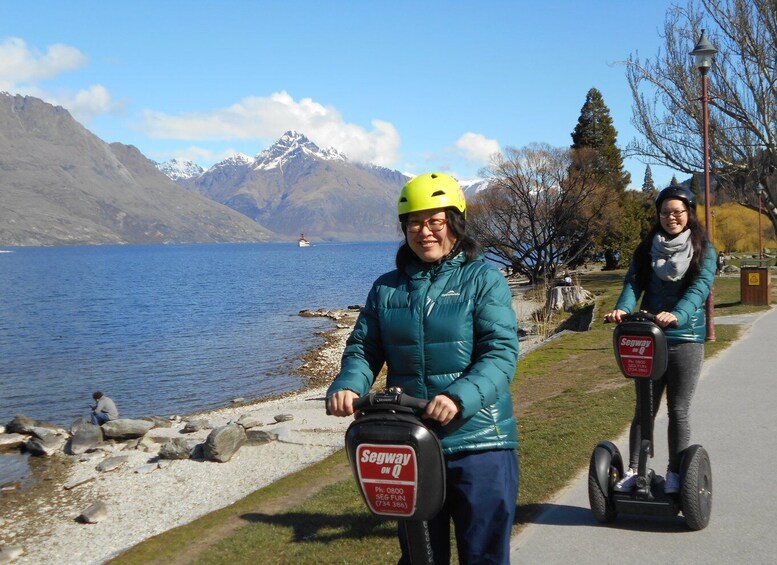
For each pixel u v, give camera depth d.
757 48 27.97
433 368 3.23
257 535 6.79
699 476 4.94
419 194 3.31
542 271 50.62
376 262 171.38
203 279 105.12
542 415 10.01
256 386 26.52
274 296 71.12
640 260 5.34
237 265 160.25
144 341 39.50
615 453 5.31
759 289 21.62
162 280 103.38
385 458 2.80
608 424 8.44
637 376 4.91
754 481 5.99
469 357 3.22
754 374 10.59
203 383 27.34
